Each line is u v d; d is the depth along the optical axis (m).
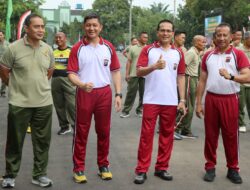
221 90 5.59
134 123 9.92
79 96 5.54
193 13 38.78
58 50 8.23
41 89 5.26
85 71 5.50
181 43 8.08
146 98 5.71
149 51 5.69
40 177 5.48
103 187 5.50
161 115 5.76
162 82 5.66
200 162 6.67
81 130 5.61
